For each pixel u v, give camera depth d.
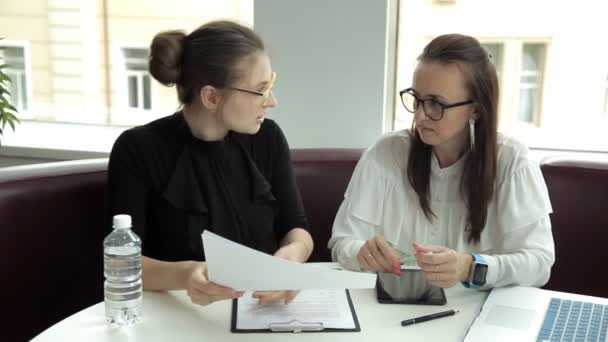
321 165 2.14
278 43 2.31
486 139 1.50
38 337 1.08
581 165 2.00
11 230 1.68
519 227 1.48
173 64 1.45
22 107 2.92
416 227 1.61
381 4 2.21
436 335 1.12
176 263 1.31
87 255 1.88
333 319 1.17
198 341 1.08
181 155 1.50
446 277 1.27
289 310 1.21
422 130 1.49
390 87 2.40
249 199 1.57
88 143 2.73
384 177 1.64
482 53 1.47
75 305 1.86
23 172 1.77
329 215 2.14
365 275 1.07
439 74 1.44
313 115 2.36
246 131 1.47
